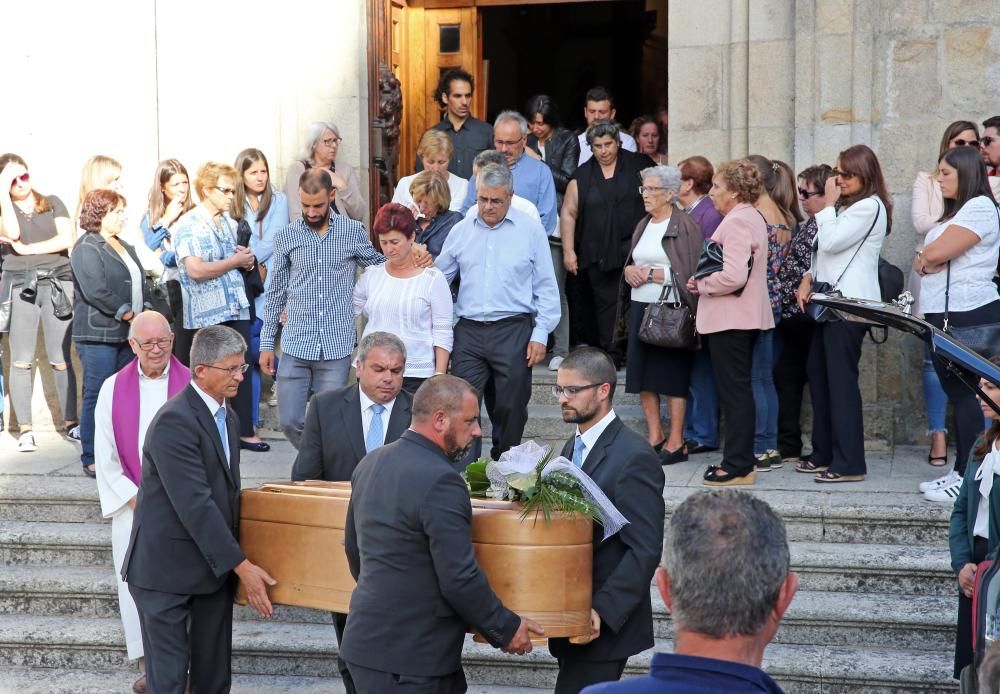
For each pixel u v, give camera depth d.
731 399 6.63
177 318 7.58
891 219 6.80
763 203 7.02
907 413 7.68
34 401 8.68
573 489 4.13
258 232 7.84
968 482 4.76
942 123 7.48
